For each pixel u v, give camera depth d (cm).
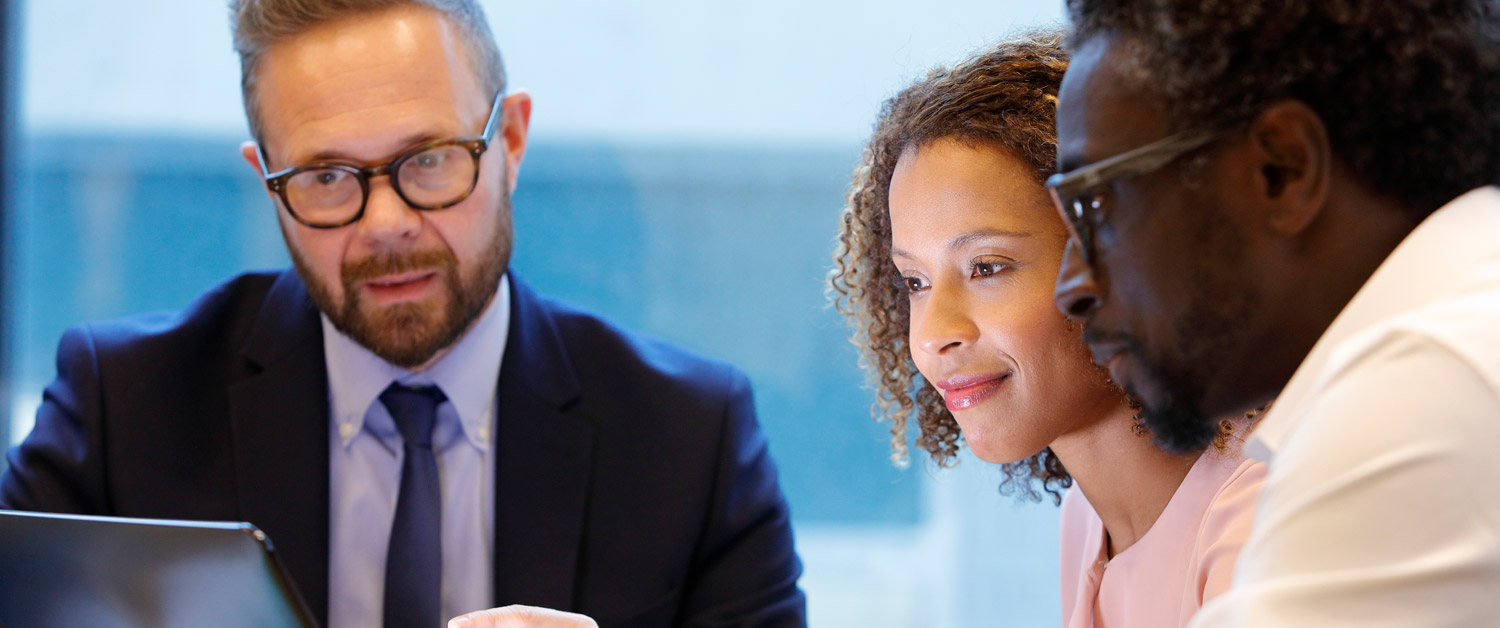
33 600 87
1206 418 63
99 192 253
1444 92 58
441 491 123
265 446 119
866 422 266
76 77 250
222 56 255
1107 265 63
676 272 268
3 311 233
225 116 256
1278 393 62
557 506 121
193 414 121
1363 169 58
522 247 266
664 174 266
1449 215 57
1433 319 52
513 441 122
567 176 265
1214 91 58
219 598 79
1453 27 58
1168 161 59
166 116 254
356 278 110
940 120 86
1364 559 49
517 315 129
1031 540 253
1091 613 97
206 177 257
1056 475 110
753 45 262
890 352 105
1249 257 59
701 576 125
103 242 254
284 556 117
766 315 269
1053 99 84
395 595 116
